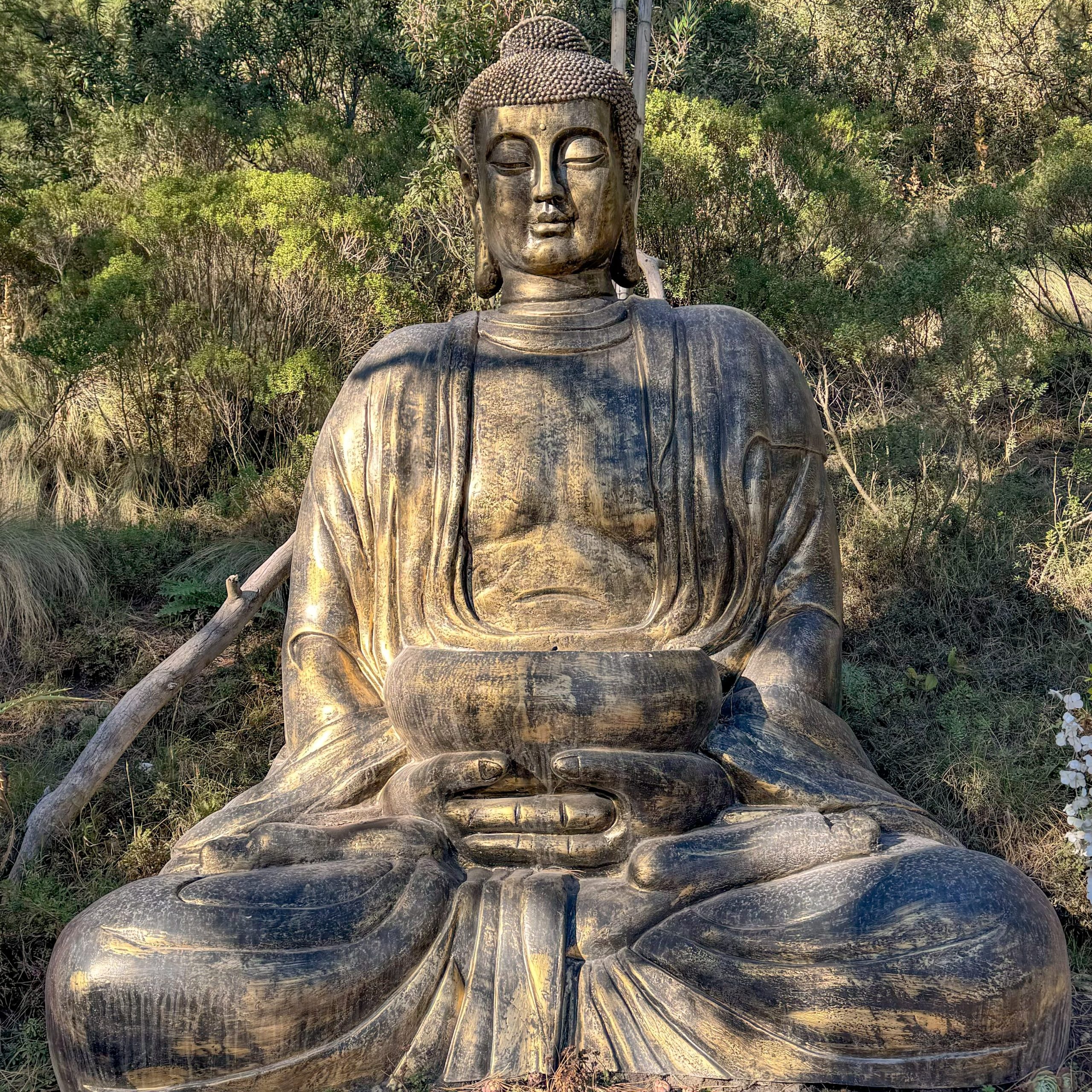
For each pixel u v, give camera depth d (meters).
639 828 3.58
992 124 12.43
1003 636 5.85
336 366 7.93
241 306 7.95
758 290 7.16
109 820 4.97
